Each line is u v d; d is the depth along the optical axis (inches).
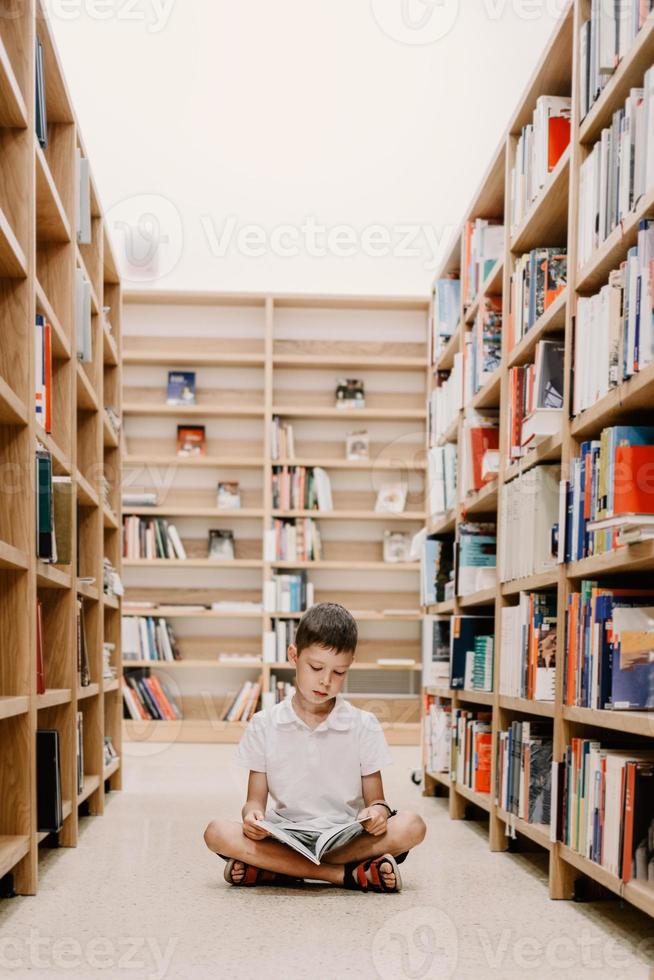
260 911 67.5
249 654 210.4
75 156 98.0
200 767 157.5
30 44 74.4
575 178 78.5
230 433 217.0
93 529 119.6
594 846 66.4
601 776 66.0
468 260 129.9
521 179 99.8
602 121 74.5
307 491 211.0
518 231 99.4
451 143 211.3
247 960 56.2
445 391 142.6
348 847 75.8
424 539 156.2
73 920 65.1
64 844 91.4
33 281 74.4
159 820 106.7
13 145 73.7
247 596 213.9
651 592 67.6
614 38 72.4
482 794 102.2
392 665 207.3
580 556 73.5
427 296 214.1
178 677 209.5
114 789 131.0
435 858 89.8
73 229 97.2
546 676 83.5
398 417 215.9
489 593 106.3
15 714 67.6
